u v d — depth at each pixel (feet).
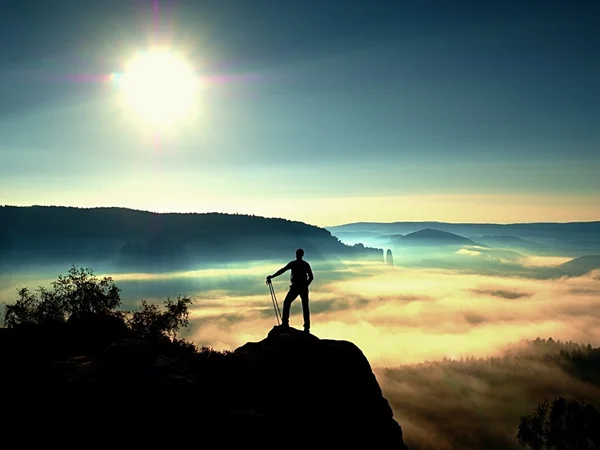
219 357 53.98
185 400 40.37
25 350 51.70
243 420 41.68
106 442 35.73
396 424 56.75
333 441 47.42
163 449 36.14
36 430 35.94
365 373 58.70
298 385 52.42
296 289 68.90
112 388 40.42
